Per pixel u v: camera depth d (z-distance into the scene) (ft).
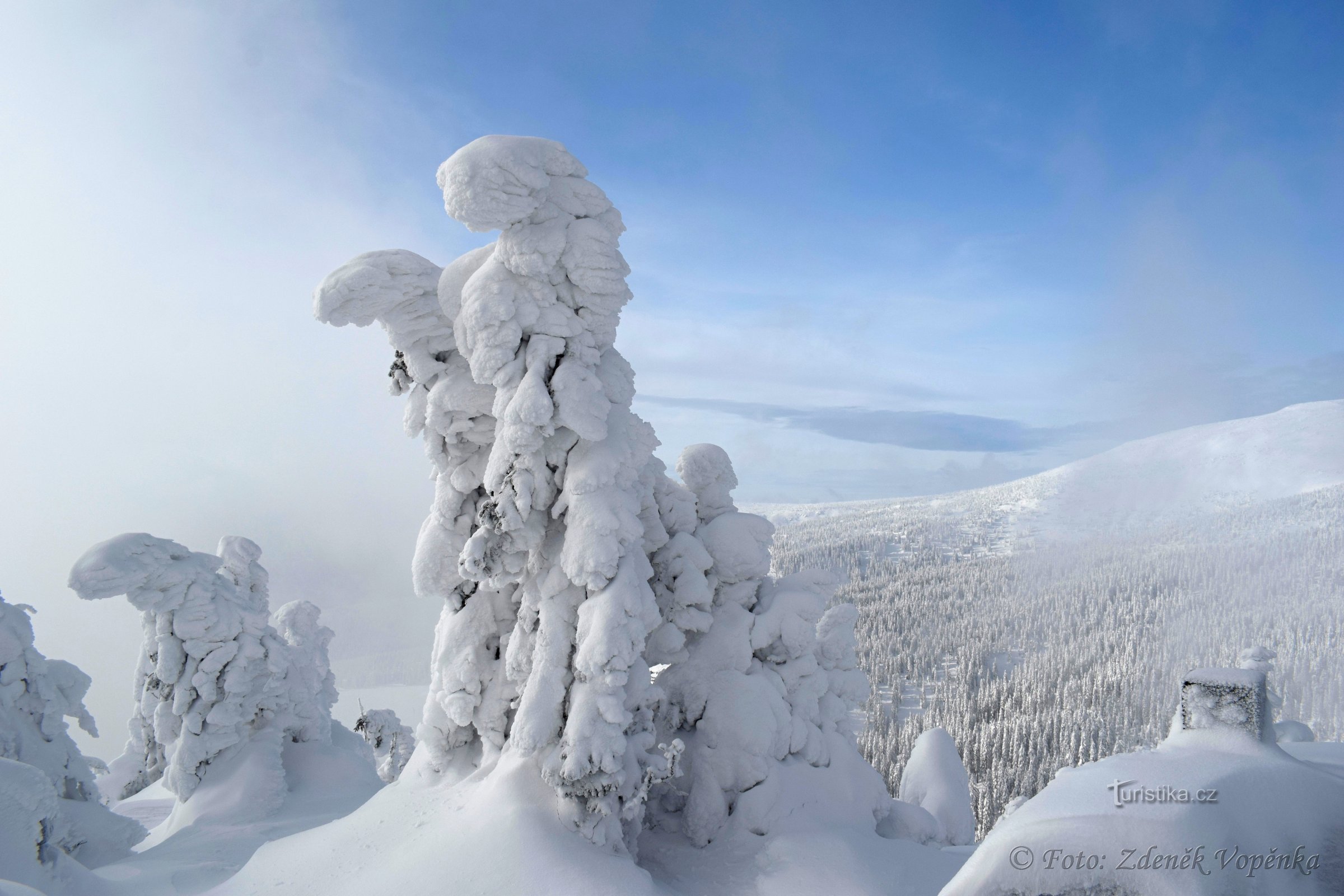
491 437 45.85
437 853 37.11
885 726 311.47
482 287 41.75
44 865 37.52
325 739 91.35
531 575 44.37
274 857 42.22
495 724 44.65
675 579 52.34
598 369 44.34
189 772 70.74
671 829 48.24
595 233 41.81
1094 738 205.57
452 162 40.32
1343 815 12.86
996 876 13.23
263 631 77.82
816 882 39.45
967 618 436.76
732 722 47.80
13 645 57.16
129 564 69.21
